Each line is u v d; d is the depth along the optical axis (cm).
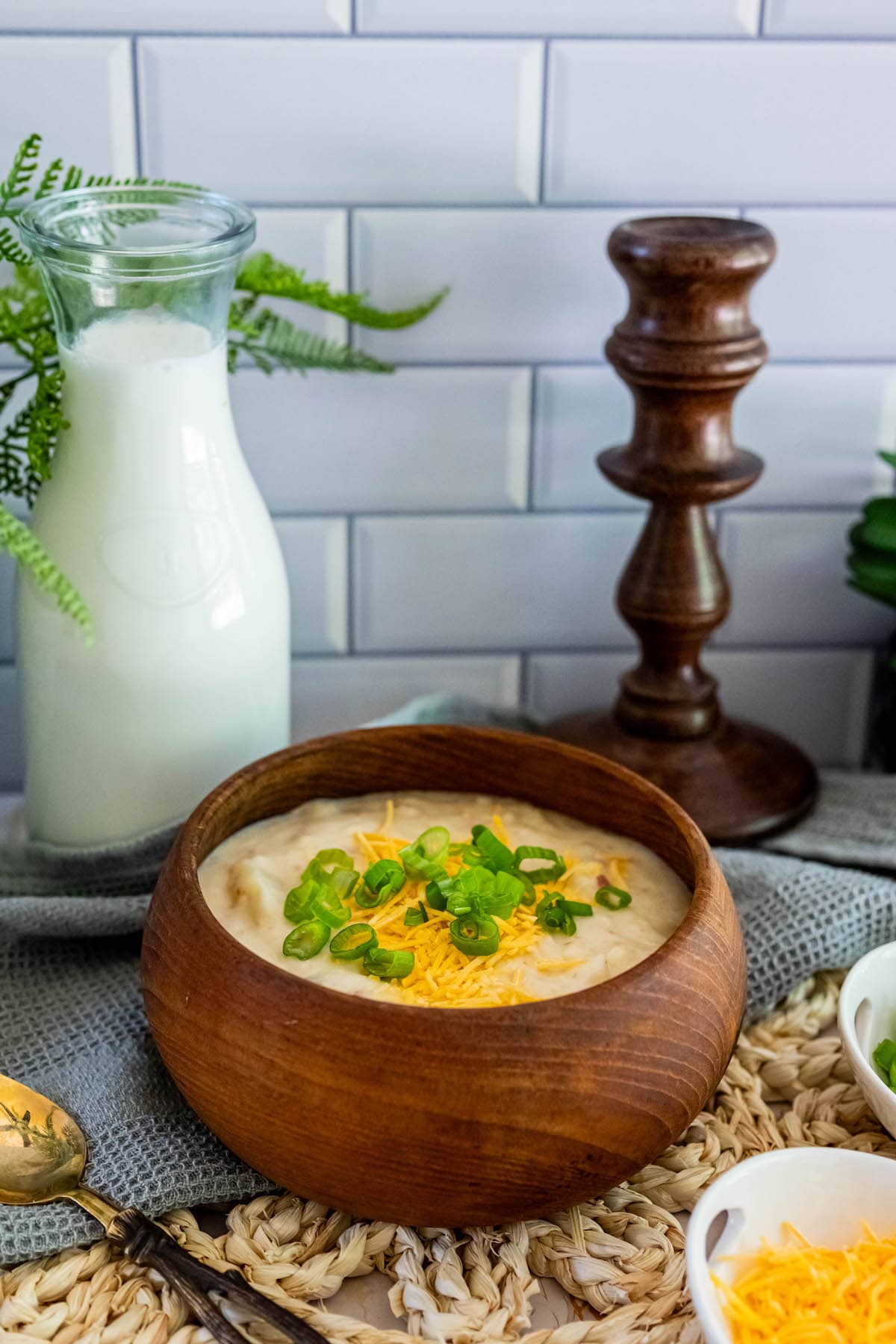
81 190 87
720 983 77
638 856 85
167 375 85
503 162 96
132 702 88
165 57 93
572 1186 75
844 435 103
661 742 97
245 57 93
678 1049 75
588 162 97
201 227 89
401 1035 73
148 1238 76
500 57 94
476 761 88
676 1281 77
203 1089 75
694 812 95
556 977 78
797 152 97
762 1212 76
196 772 89
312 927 78
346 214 97
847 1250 75
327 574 103
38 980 87
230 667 88
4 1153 79
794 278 100
